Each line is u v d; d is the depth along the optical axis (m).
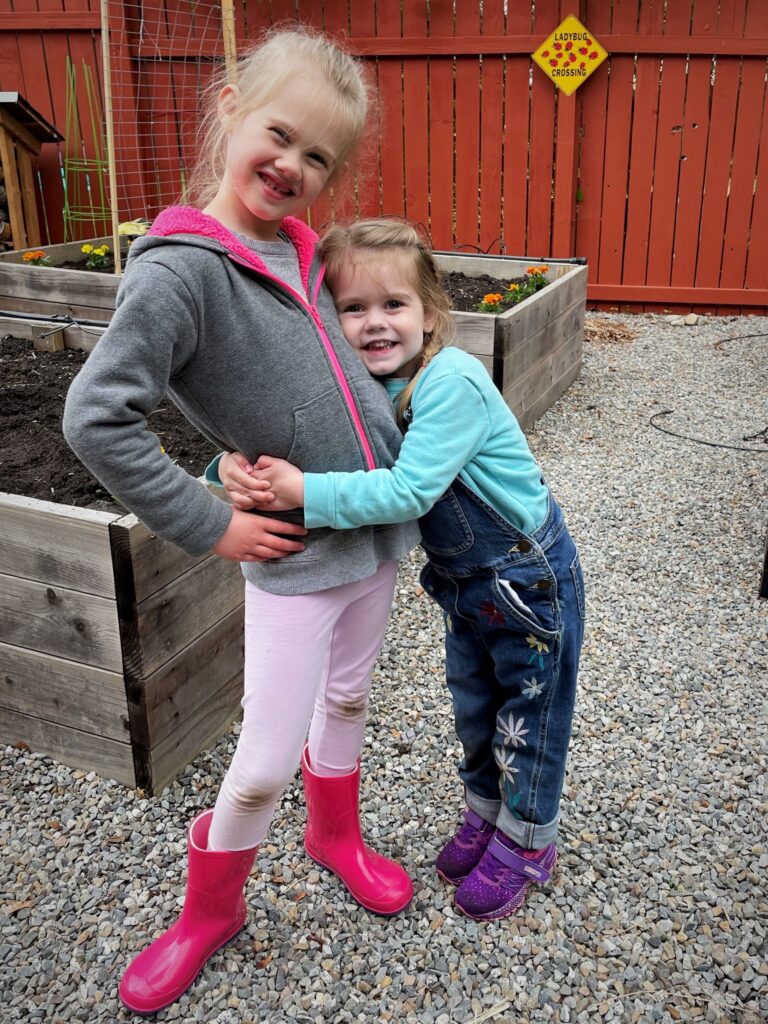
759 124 6.88
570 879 2.06
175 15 6.91
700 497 4.10
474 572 1.70
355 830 1.98
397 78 7.02
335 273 1.56
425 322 1.65
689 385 5.69
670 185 7.13
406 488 1.47
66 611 2.19
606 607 3.22
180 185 7.30
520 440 1.69
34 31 6.94
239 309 1.38
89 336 4.19
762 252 7.19
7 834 2.18
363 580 1.67
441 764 2.43
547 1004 1.77
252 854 1.77
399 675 2.82
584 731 2.56
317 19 6.95
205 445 3.22
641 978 1.82
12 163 6.60
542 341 4.88
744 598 3.27
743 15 6.64
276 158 1.36
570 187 7.06
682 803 2.29
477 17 6.77
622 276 7.43
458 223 7.33
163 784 2.32
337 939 1.91
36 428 3.24
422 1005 1.77
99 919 1.95
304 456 1.47
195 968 1.79
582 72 6.66
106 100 5.20
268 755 1.61
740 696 2.71
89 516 2.09
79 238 7.36
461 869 2.02
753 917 1.96
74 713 2.31
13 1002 1.77
